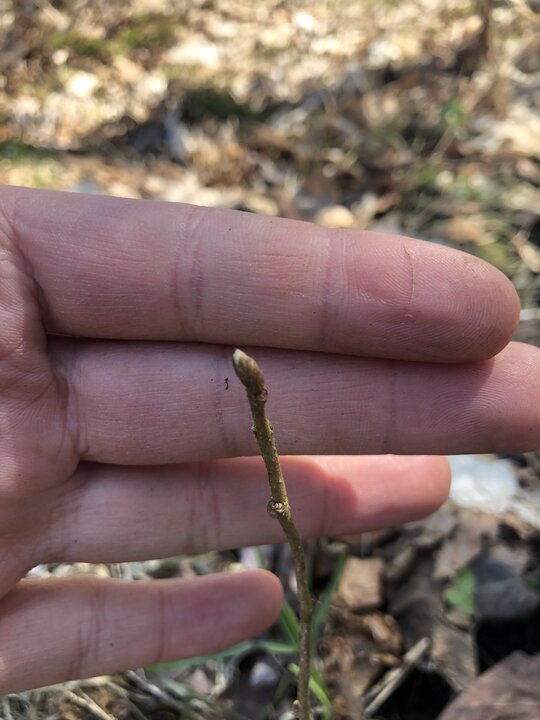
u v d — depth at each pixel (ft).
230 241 0.29
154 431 0.32
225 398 0.31
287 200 0.66
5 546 0.32
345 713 0.36
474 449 0.31
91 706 0.36
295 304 0.29
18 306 0.29
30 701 0.37
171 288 0.29
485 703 0.33
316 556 0.41
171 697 0.37
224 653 0.36
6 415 0.30
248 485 0.34
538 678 0.33
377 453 0.32
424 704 0.37
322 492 0.35
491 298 0.28
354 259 0.28
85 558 0.34
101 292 0.30
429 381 0.30
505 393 0.29
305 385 0.30
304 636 0.28
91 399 0.31
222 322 0.30
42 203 0.30
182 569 0.43
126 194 0.68
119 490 0.33
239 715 0.37
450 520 0.41
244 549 0.43
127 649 0.34
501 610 0.37
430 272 0.28
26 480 0.31
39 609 0.33
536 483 0.44
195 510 0.34
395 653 0.38
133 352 0.31
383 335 0.29
